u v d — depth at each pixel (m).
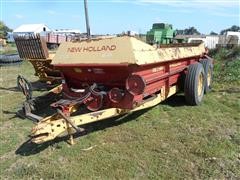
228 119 6.83
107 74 5.86
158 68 6.42
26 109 6.34
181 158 5.01
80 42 6.07
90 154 5.18
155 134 5.96
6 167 4.89
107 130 6.18
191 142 5.57
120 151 5.27
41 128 4.75
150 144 5.52
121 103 5.61
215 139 5.69
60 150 5.35
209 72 9.34
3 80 12.74
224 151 5.21
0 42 47.25
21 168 4.79
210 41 21.72
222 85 10.36
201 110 7.41
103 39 5.79
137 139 5.75
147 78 6.01
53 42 23.72
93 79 6.18
